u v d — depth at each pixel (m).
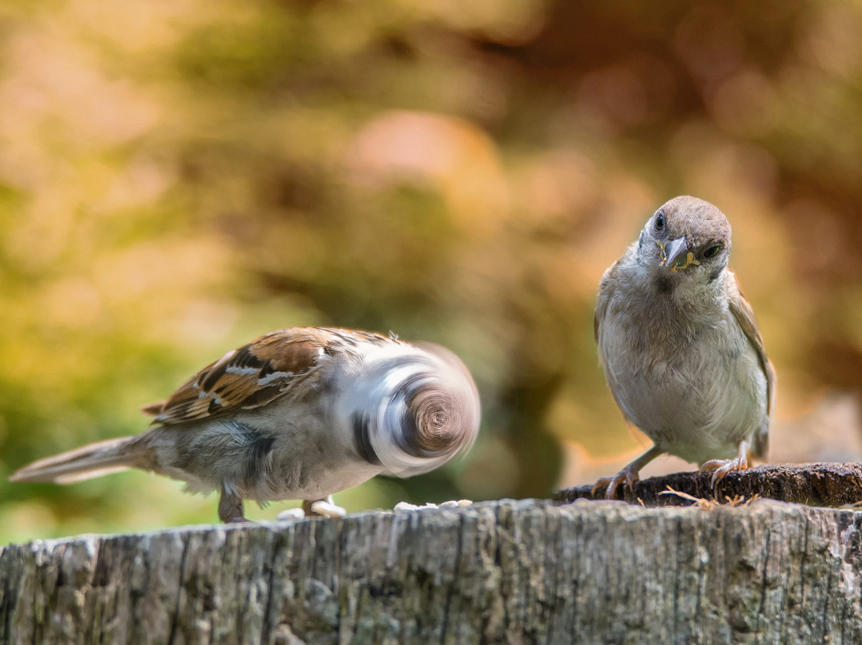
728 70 20.06
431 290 14.18
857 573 3.85
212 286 11.84
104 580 3.61
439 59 16.33
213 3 13.83
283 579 3.48
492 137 17.02
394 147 14.15
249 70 14.42
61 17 12.30
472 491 14.73
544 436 15.40
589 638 3.49
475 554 3.46
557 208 15.80
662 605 3.56
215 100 13.77
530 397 15.61
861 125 19.72
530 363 15.36
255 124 13.82
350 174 14.18
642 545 3.57
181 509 9.67
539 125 17.36
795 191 20.45
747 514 3.72
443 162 14.29
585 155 17.05
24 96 11.50
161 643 3.49
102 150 11.84
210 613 3.48
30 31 11.91
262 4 14.62
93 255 11.06
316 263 13.74
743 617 3.65
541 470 15.32
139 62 13.16
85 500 9.71
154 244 11.67
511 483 15.12
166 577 3.52
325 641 3.45
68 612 3.62
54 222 10.88
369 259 14.02
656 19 19.41
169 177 12.69
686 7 19.36
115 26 12.81
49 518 9.48
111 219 11.43
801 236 20.12
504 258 14.89
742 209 17.53
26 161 11.07
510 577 3.47
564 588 3.49
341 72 15.36
